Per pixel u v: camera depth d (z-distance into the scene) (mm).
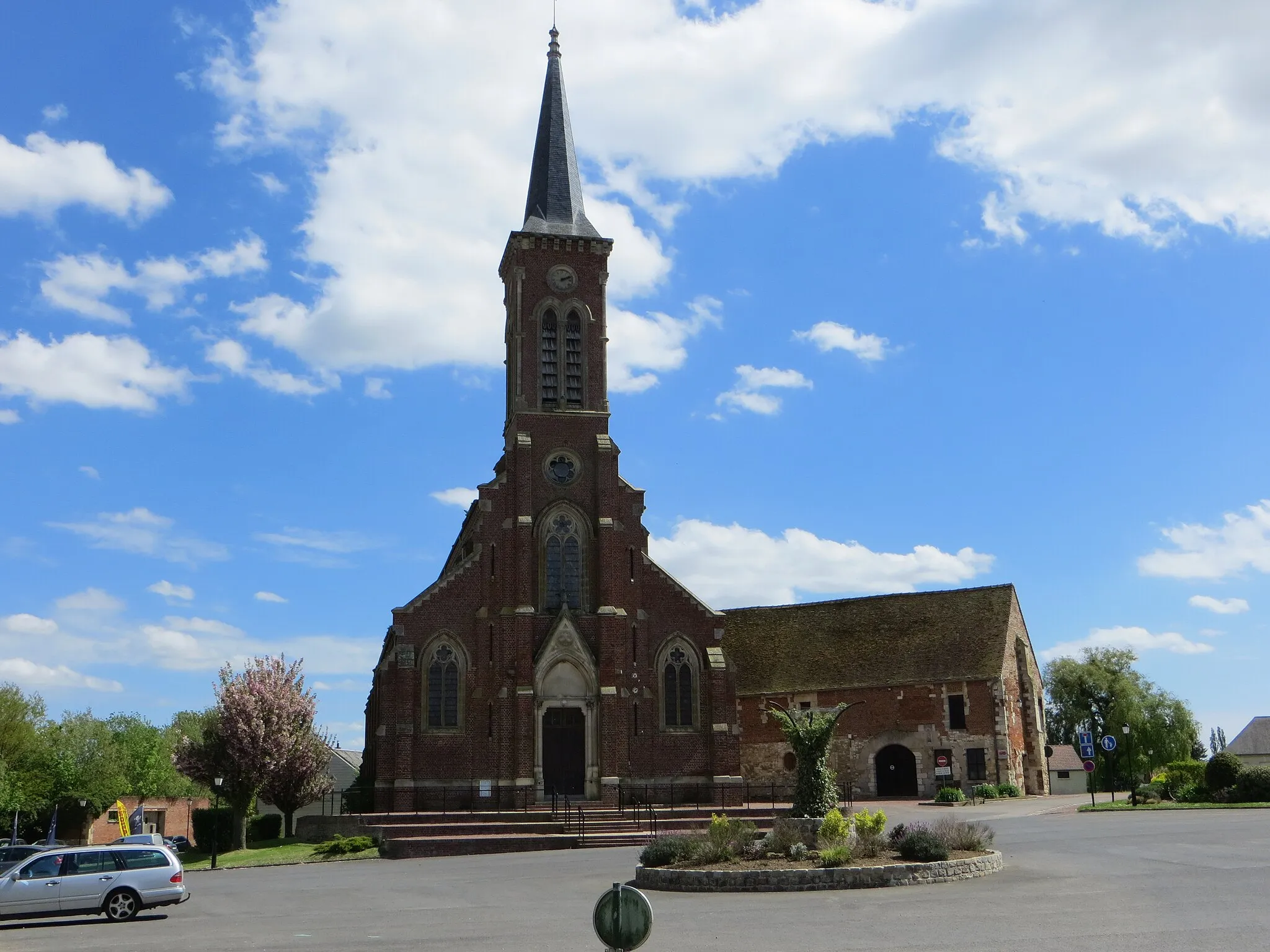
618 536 56781
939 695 68188
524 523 55219
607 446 57000
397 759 52312
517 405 57156
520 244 58719
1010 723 68375
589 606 55562
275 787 56906
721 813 49500
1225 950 18766
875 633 73188
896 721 69062
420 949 21312
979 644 69188
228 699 57188
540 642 54625
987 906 24344
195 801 106625
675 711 56156
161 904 30625
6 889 29469
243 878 39531
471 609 55031
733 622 78688
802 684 72125
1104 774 95375
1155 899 24422
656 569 57344
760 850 31469
